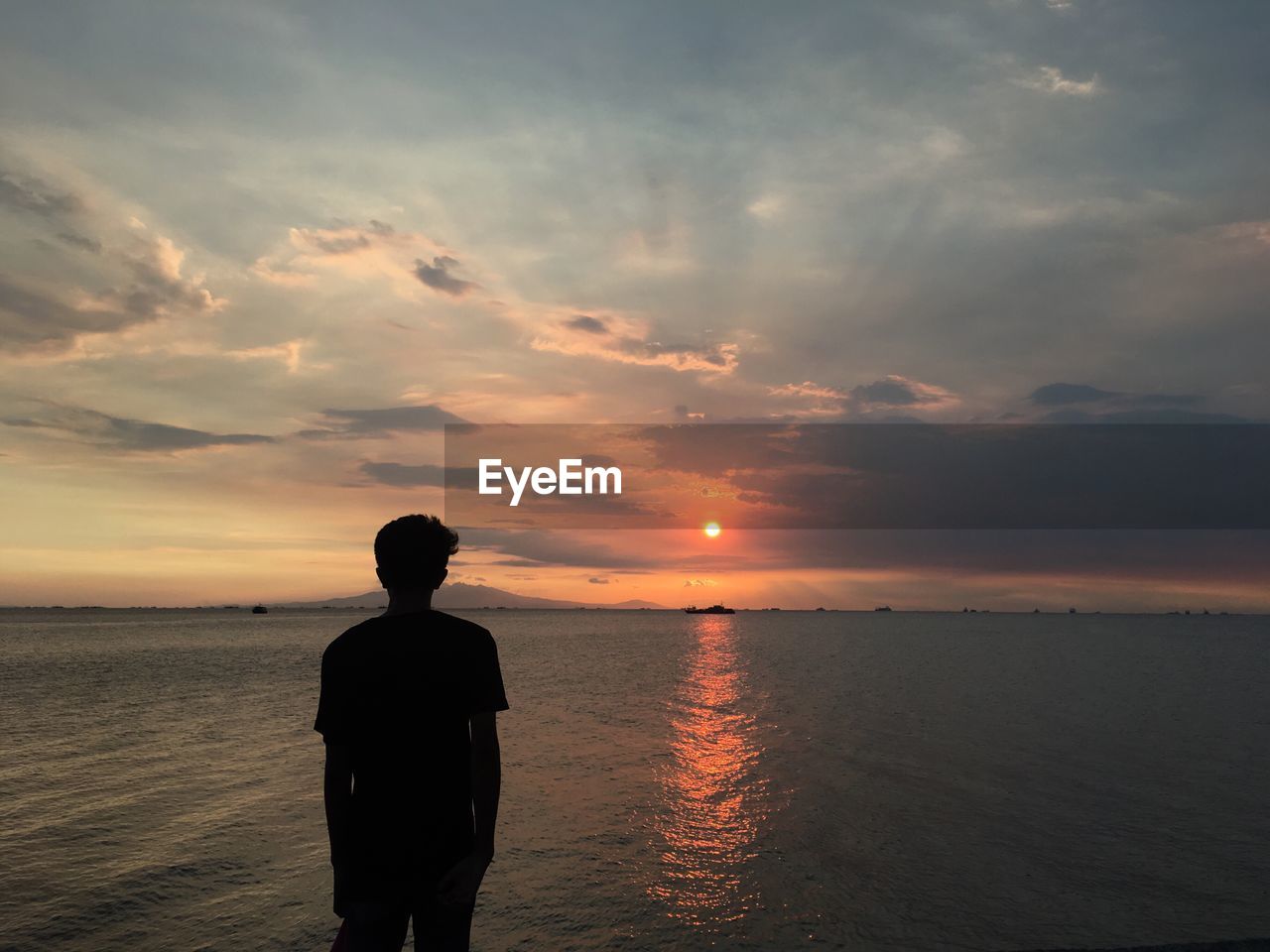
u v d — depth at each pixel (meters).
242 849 8.84
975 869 8.00
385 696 2.88
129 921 6.84
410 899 2.87
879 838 9.10
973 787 11.69
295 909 7.10
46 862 8.41
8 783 12.30
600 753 14.59
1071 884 7.59
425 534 3.14
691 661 42.66
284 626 118.44
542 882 7.69
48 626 118.81
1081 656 49.22
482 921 6.74
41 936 6.53
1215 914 6.79
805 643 69.44
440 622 3.05
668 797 11.07
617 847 8.77
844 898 7.23
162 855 8.62
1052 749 14.94
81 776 12.79
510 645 64.31
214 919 6.88
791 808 10.48
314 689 27.22
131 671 35.34
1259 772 12.84
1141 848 8.70
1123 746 15.34
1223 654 52.88
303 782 12.25
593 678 31.55
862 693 25.67
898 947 6.16
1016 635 95.38
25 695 25.56
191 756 14.62
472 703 2.98
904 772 12.85
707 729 17.61
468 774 3.02
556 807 10.55
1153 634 105.12
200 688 27.69
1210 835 9.20
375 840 2.86
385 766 2.89
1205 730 17.42
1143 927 6.53
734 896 7.27
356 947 2.91
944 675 33.22
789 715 20.05
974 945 6.17
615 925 6.62
